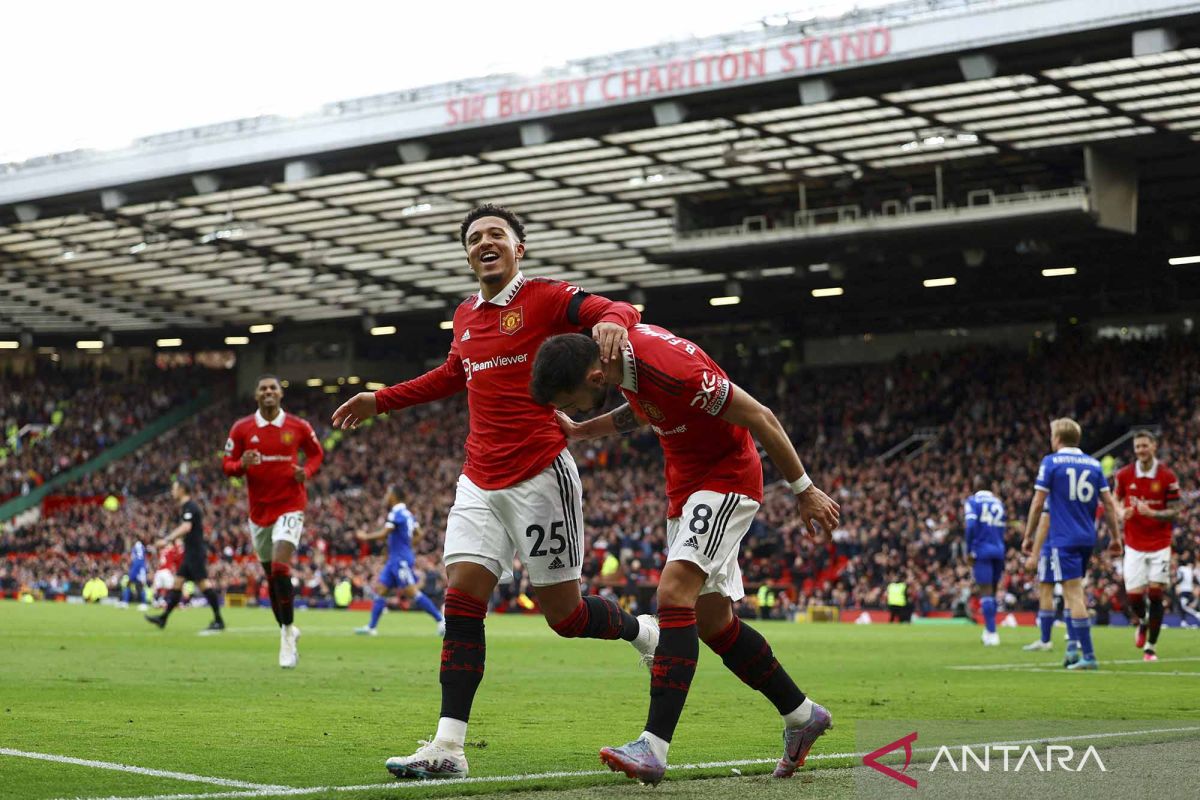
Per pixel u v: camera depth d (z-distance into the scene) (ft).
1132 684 28.99
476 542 15.57
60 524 153.48
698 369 13.94
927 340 145.18
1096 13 66.95
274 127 94.63
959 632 68.95
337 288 142.51
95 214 109.29
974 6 70.69
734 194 103.24
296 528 34.19
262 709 22.24
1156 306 131.95
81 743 17.15
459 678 14.92
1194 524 91.86
